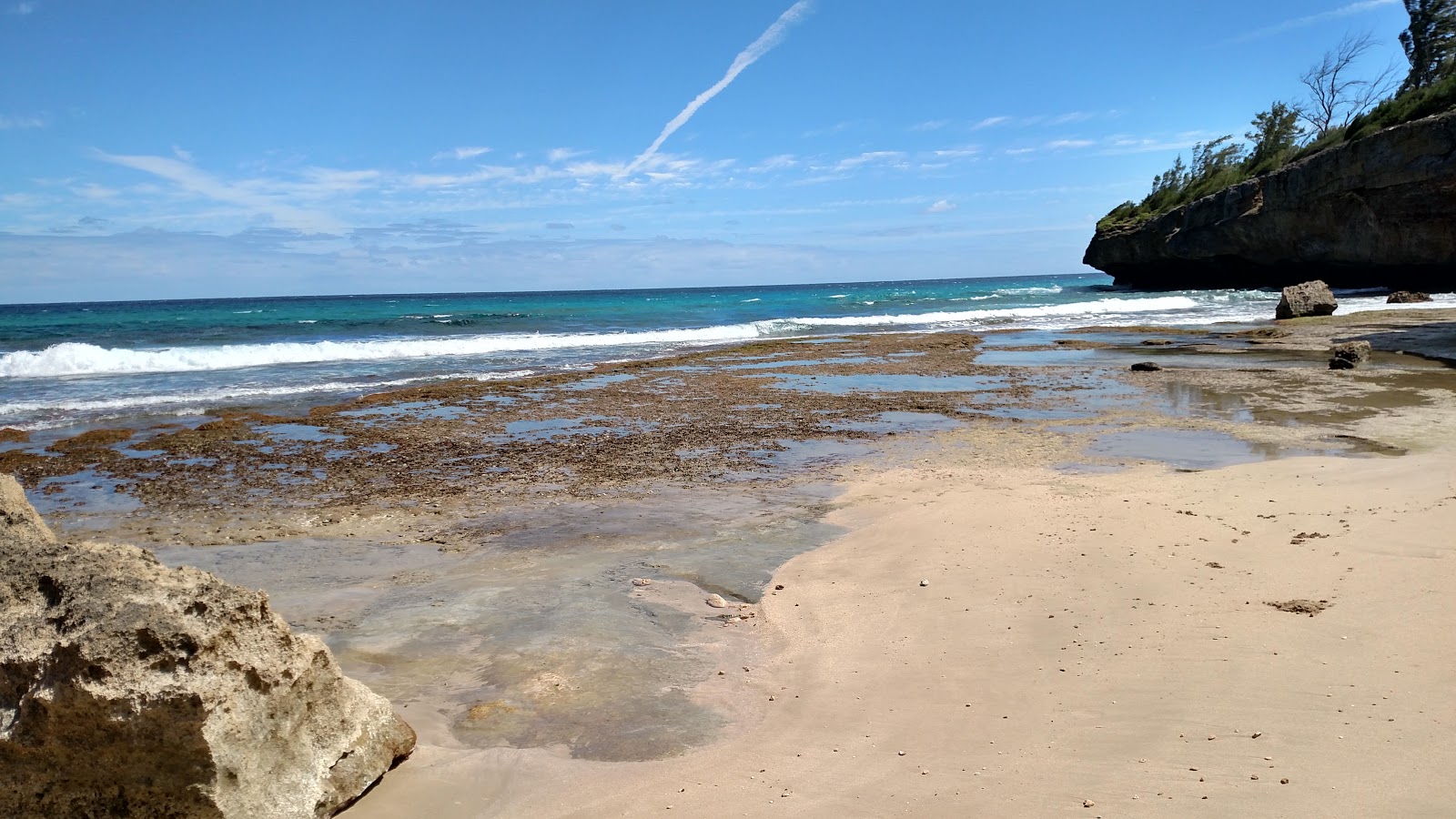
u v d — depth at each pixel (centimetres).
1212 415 1389
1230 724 402
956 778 379
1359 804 324
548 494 1020
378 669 543
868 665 521
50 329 3500
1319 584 572
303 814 374
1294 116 5831
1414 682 421
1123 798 347
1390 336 2364
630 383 1981
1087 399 1616
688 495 1001
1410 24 5556
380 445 1312
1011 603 598
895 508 898
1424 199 4019
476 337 3181
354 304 8619
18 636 362
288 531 889
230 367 2383
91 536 878
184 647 352
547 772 414
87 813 355
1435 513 696
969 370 2125
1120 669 477
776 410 1584
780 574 714
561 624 609
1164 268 6125
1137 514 788
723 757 421
